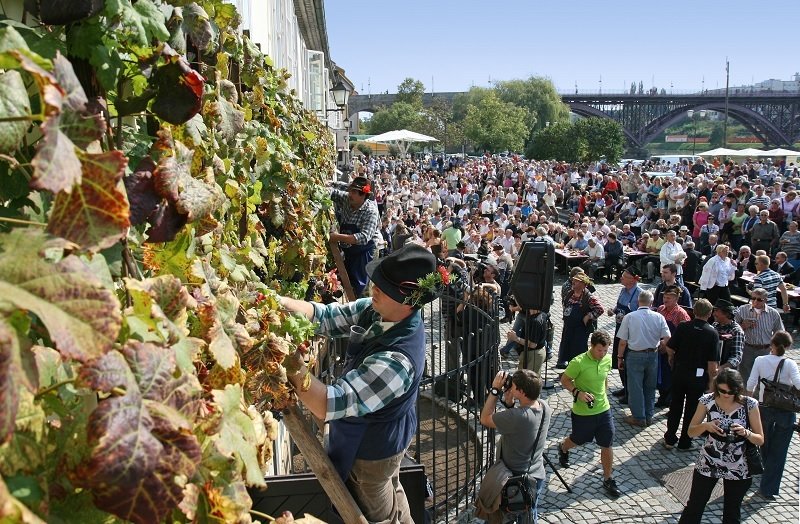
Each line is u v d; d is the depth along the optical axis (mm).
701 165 31719
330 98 27969
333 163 14070
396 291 2395
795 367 6480
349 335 2957
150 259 1650
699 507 5852
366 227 6688
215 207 1496
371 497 2541
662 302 10617
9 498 724
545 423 5395
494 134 71125
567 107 88312
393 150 67000
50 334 783
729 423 5656
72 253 925
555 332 12812
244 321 1988
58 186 831
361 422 2438
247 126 3686
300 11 16312
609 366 6820
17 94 950
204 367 1517
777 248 15883
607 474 6676
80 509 951
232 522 1288
